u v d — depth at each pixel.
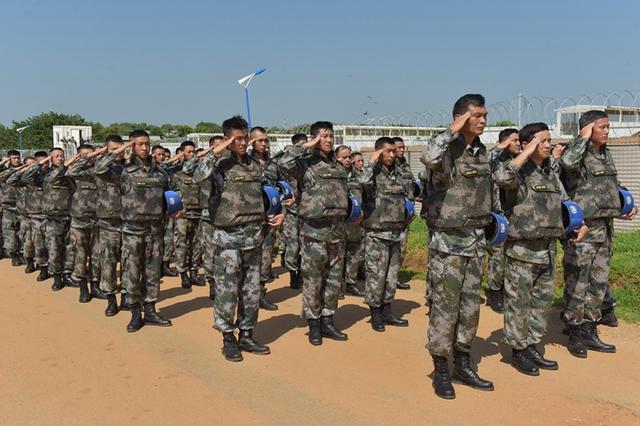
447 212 4.48
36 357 5.63
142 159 6.62
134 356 5.63
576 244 5.48
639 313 6.68
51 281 9.58
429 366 5.22
